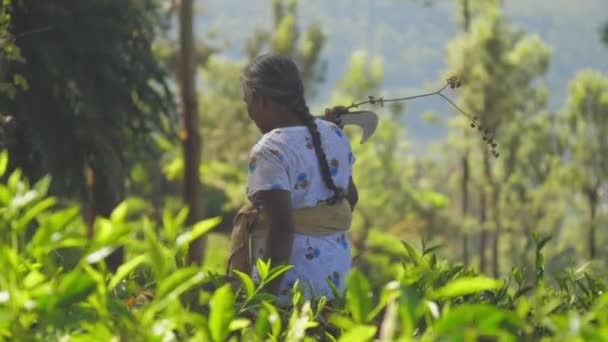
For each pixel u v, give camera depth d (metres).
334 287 2.58
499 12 53.34
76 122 13.58
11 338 1.79
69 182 13.77
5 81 12.96
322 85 56.47
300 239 4.02
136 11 14.09
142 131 14.70
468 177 57.03
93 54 13.54
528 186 57.12
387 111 47.38
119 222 1.74
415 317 1.55
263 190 3.97
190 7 20.44
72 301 1.70
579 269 2.88
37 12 13.16
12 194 1.89
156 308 1.75
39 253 1.82
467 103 54.47
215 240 39.09
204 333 1.73
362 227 42.31
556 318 1.59
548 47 53.78
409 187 49.91
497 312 1.50
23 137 13.17
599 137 56.56
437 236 51.38
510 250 56.47
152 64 14.53
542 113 56.69
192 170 20.73
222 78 55.69
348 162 4.19
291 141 4.02
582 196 56.97
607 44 25.25
